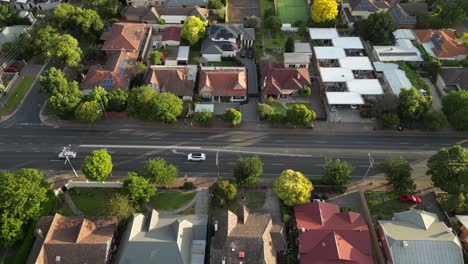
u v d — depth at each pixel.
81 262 87.69
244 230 91.19
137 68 142.75
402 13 170.38
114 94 129.38
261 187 110.19
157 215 96.94
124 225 97.56
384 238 92.19
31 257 88.50
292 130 129.12
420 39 160.38
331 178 106.31
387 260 90.44
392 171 104.62
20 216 93.44
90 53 154.38
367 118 133.00
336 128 129.62
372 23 159.25
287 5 186.88
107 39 156.50
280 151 122.38
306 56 148.38
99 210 104.25
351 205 106.19
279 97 140.50
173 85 138.12
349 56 155.00
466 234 94.50
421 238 88.88
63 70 150.88
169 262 86.62
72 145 123.56
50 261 87.00
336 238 90.50
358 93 135.88
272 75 141.12
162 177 104.50
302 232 93.12
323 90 140.62
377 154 121.25
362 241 91.31
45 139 125.62
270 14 175.50
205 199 107.62
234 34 157.12
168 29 165.62
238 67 148.25
